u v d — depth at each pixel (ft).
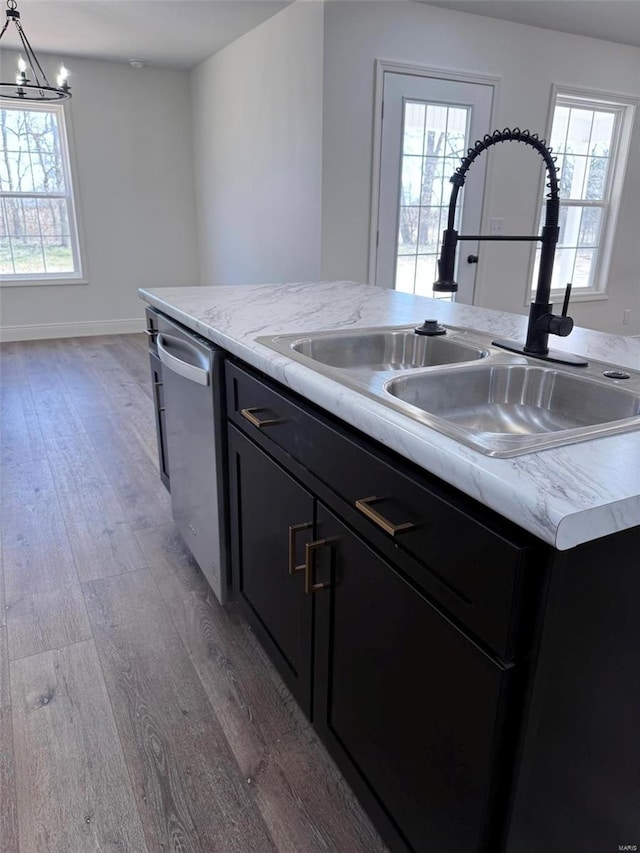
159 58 17.52
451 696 2.82
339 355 5.20
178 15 13.52
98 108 18.24
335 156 12.39
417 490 2.85
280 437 4.35
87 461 10.10
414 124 13.05
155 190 19.77
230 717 5.03
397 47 12.34
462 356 4.96
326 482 3.76
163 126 19.34
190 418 6.11
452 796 2.92
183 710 5.09
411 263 14.02
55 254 19.02
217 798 4.31
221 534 5.82
